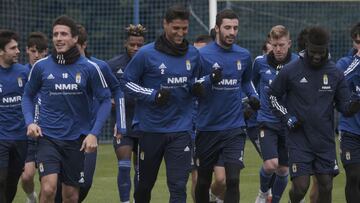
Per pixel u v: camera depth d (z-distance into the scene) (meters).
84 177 26.53
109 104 24.70
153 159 25.64
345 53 61.38
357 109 24.84
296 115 25.14
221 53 27.48
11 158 28.52
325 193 25.05
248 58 27.73
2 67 27.98
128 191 31.41
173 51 25.36
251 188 37.72
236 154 26.88
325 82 25.02
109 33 60.59
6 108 27.98
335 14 61.31
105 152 53.06
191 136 25.67
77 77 24.39
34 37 30.27
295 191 24.92
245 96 28.17
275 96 25.50
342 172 43.38
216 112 27.14
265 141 30.91
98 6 60.50
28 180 30.33
